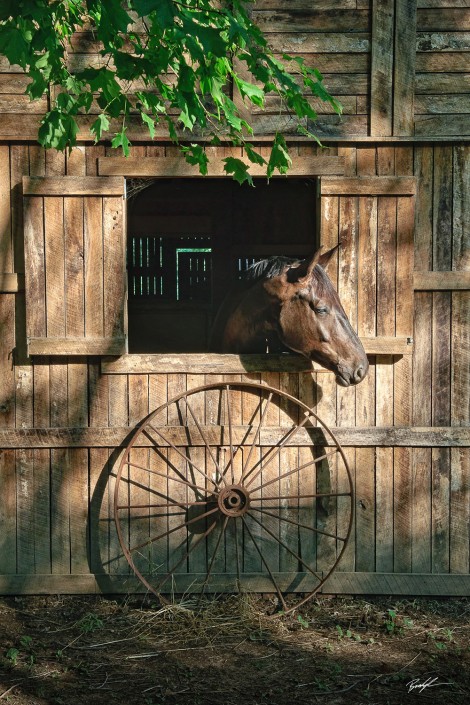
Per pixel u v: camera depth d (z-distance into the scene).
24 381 5.75
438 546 5.88
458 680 4.70
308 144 5.68
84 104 4.21
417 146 5.70
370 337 5.68
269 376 5.77
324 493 5.83
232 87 5.64
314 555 5.86
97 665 4.86
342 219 5.66
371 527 5.86
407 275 5.67
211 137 5.59
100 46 5.59
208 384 5.72
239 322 5.81
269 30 5.66
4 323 5.73
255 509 5.75
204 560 5.85
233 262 8.91
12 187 5.66
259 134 5.66
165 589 5.82
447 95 5.66
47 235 5.61
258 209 8.95
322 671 4.81
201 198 8.86
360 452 5.82
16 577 5.82
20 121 5.59
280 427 5.78
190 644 5.18
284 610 5.62
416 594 5.85
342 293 5.68
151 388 5.76
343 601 5.84
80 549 5.84
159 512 5.82
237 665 4.89
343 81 5.68
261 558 5.86
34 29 3.78
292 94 4.15
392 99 5.66
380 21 5.63
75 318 5.66
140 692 4.55
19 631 5.32
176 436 5.77
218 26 3.97
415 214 5.72
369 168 5.70
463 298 5.77
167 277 9.20
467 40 5.65
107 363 5.70
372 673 4.79
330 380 5.77
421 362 5.79
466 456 5.84
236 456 5.80
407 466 5.84
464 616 5.66
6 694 4.47
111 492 5.82
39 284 5.62
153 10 2.97
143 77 4.49
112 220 5.62
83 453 5.80
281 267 5.55
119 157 5.59
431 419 5.82
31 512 5.83
